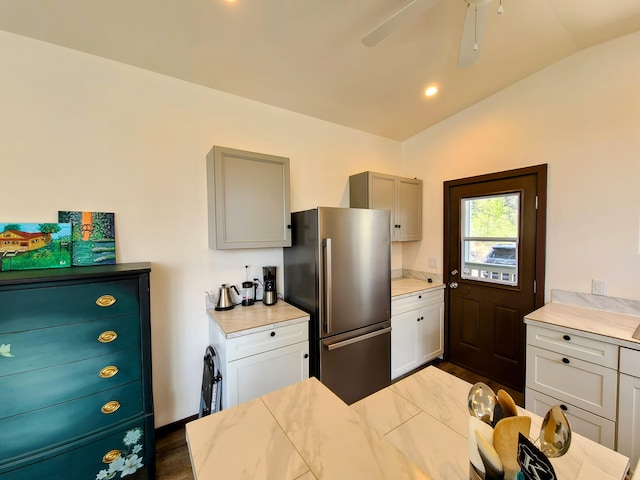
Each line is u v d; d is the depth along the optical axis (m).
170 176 2.04
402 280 3.40
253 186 2.10
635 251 1.97
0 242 1.49
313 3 1.50
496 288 2.74
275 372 1.90
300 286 2.30
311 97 2.43
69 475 1.37
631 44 1.96
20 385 1.27
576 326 1.80
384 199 2.99
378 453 0.77
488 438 0.65
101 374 1.45
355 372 2.28
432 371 1.36
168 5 1.43
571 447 0.89
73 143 1.71
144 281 1.56
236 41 1.72
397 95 2.54
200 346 2.17
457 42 1.94
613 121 2.04
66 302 1.35
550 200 2.36
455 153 3.03
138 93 1.92
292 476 0.68
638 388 1.54
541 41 2.02
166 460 1.80
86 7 1.41
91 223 1.75
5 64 1.54
